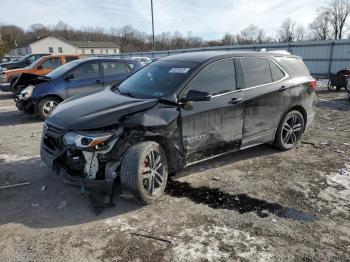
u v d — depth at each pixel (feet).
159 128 11.87
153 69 15.39
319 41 73.41
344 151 18.08
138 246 9.55
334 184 13.76
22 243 9.71
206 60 14.11
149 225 10.64
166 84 13.46
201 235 10.09
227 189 13.25
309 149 18.43
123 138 11.36
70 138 10.94
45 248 9.48
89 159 10.93
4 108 34.53
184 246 9.55
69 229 10.45
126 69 28.91
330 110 30.58
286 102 16.80
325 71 73.82
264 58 16.34
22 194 12.88
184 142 12.85
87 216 11.21
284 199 12.42
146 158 11.62
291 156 17.21
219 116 13.87
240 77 14.94
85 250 9.39
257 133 15.89
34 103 26.07
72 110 12.34
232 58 14.92
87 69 27.43
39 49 232.32
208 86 13.70
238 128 14.84
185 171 15.02
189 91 12.59
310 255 9.17
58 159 11.43
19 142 20.31
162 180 12.38
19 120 27.66
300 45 77.25
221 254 9.19
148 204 11.94
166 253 9.23
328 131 22.62
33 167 15.70
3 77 42.78
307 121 18.57
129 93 14.06
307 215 11.28
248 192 13.00
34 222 10.87
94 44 273.13
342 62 70.33
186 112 12.75
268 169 15.39
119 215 11.26
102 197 12.39
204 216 11.19
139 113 11.70
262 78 15.89
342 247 9.56
